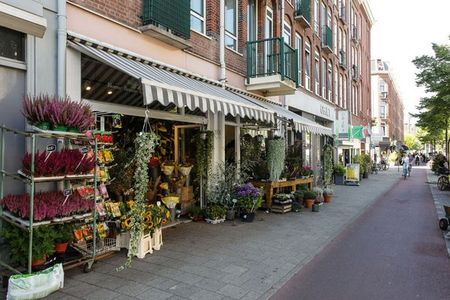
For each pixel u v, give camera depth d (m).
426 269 5.74
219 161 9.89
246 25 11.95
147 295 4.45
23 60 5.16
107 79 6.69
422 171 38.94
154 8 7.41
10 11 4.60
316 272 5.55
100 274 5.09
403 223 9.50
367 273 5.53
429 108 20.16
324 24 21.66
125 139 7.52
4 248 4.73
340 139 23.28
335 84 24.08
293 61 12.50
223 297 4.46
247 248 6.63
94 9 6.27
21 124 5.09
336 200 13.88
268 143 10.99
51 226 4.63
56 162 4.47
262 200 10.05
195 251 6.34
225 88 10.19
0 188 4.79
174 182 8.81
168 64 7.98
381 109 66.06
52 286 4.38
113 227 5.94
